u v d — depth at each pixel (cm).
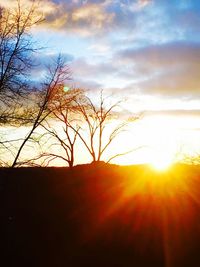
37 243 2477
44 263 2225
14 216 2658
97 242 2583
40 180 3039
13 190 2736
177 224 2698
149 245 2517
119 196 2966
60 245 2489
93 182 3172
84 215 2831
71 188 3072
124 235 2656
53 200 2920
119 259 2300
